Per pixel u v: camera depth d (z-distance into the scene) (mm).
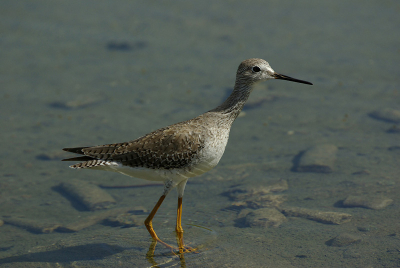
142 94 17359
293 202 10656
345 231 9258
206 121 9422
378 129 14367
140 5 25422
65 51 20672
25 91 17562
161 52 20594
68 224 10156
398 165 12102
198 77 18469
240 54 20047
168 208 10914
